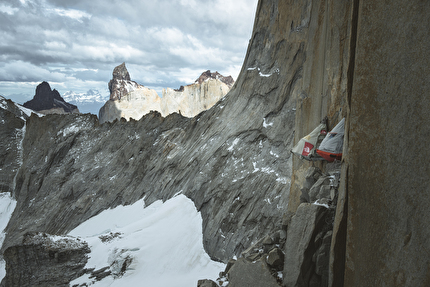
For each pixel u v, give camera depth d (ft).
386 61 14.62
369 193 15.60
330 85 35.73
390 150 14.47
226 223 69.46
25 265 79.30
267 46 91.04
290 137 71.41
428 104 12.83
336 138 29.68
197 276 61.41
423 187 12.92
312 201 26.50
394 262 14.06
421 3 13.05
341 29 33.73
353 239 16.49
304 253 20.27
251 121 86.22
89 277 71.51
